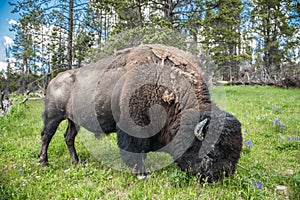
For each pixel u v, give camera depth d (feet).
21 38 72.13
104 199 9.82
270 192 9.80
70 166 13.38
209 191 9.44
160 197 9.64
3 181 11.23
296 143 15.05
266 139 16.63
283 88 57.31
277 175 11.16
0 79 86.33
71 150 14.32
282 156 13.78
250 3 100.83
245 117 22.68
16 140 18.76
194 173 10.00
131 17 32.40
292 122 20.36
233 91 46.34
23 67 90.58
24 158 14.71
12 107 31.45
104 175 11.79
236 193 9.45
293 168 12.29
